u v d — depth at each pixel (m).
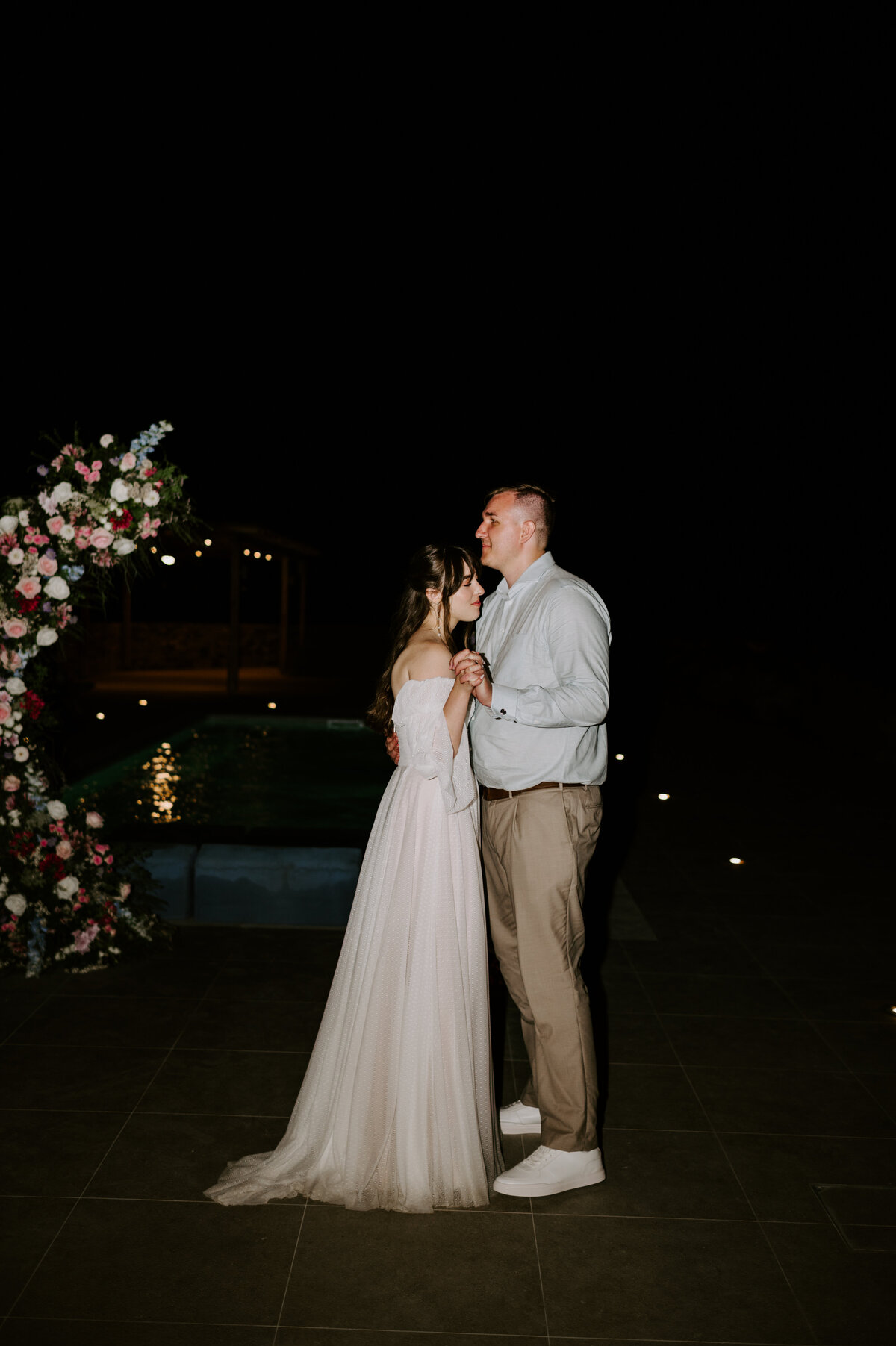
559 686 2.53
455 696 2.43
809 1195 2.54
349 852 4.47
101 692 14.13
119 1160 2.59
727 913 4.96
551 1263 2.25
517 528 2.70
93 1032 3.33
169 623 18.38
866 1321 2.09
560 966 2.55
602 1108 2.98
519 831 2.55
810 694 11.75
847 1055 3.38
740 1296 2.16
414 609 2.59
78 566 3.96
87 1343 1.95
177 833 5.21
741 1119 2.93
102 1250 2.24
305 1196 2.47
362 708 12.97
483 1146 2.52
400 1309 2.08
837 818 7.21
